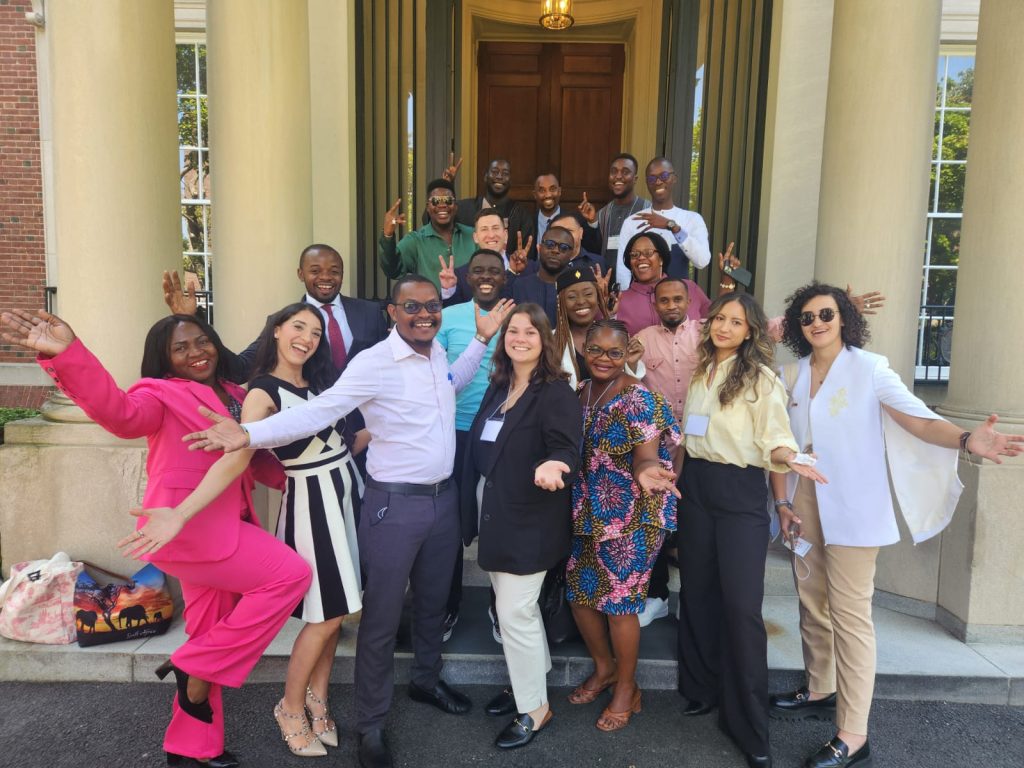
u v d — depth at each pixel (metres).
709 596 2.87
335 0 4.82
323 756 2.66
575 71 7.51
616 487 2.69
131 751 2.65
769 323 3.14
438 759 2.63
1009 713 3.00
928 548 3.60
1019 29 3.33
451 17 5.66
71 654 3.11
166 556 2.38
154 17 3.56
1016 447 2.31
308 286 3.33
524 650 2.68
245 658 2.45
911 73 3.63
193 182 7.68
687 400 2.90
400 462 2.64
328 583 2.55
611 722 2.82
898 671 3.09
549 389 2.57
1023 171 3.36
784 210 4.94
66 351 2.09
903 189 3.69
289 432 2.31
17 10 7.50
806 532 2.81
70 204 3.50
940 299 7.02
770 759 2.59
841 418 2.67
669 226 4.01
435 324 2.58
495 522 2.61
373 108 5.10
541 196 5.02
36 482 3.49
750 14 5.18
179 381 2.51
